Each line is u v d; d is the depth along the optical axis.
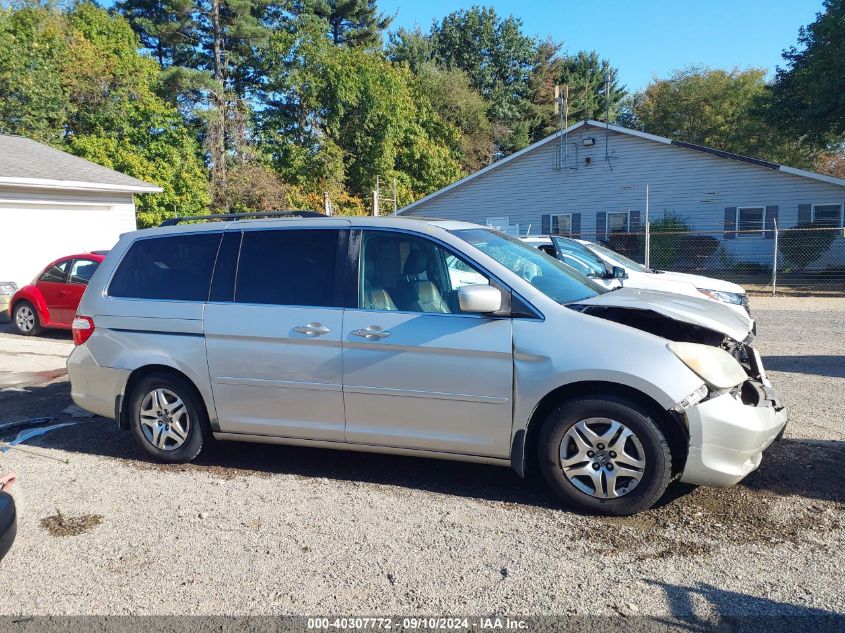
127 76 28.30
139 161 25.03
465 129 45.38
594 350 3.92
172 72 31.66
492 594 3.23
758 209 23.53
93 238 16.11
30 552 3.75
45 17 28.44
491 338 4.11
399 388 4.33
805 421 5.82
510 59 53.72
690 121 45.94
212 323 4.79
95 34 30.45
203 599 3.24
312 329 4.51
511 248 4.84
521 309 4.14
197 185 26.91
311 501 4.38
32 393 7.41
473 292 3.96
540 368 4.01
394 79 37.72
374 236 4.59
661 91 47.31
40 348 10.38
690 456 3.84
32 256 14.67
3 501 3.16
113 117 27.50
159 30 34.78
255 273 4.82
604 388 4.01
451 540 3.79
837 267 22.11
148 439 5.13
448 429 4.28
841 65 23.42
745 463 3.92
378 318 4.38
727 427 3.81
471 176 27.53
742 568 3.41
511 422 4.12
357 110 36.69
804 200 22.88
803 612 3.03
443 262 4.42
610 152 25.42
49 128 26.48
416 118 40.81
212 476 4.86
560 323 4.04
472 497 4.38
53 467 5.07
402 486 4.60
